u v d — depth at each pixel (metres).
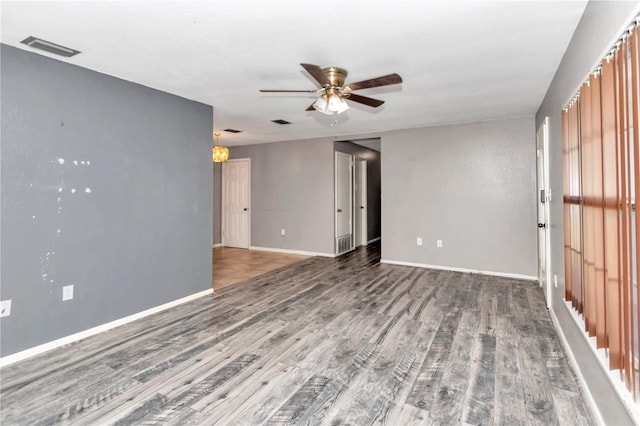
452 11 1.93
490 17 1.99
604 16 1.54
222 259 5.94
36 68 2.45
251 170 6.95
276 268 5.22
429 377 2.12
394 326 2.93
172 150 3.46
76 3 1.83
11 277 2.34
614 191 1.47
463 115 4.39
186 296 3.63
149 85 3.19
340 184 6.33
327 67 2.72
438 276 4.65
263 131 5.54
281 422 1.72
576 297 2.17
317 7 1.88
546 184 3.29
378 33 2.19
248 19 2.01
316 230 6.27
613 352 1.51
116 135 2.96
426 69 2.80
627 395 1.36
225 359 2.37
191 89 3.31
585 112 1.84
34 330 2.46
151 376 2.15
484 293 3.86
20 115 2.37
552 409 1.80
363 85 2.54
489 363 2.28
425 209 5.18
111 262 2.94
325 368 2.24
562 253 2.61
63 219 2.61
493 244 4.71
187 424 1.71
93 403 1.88
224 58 2.57
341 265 5.41
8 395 1.96
